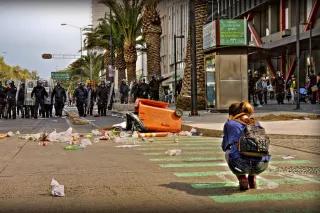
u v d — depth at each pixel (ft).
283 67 146.82
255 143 20.75
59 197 20.76
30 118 92.27
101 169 27.91
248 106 21.90
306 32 121.90
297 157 31.65
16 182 24.14
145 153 35.17
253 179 22.11
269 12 152.97
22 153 35.55
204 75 86.58
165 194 21.17
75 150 37.17
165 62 281.95
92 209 18.70
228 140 21.53
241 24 75.56
